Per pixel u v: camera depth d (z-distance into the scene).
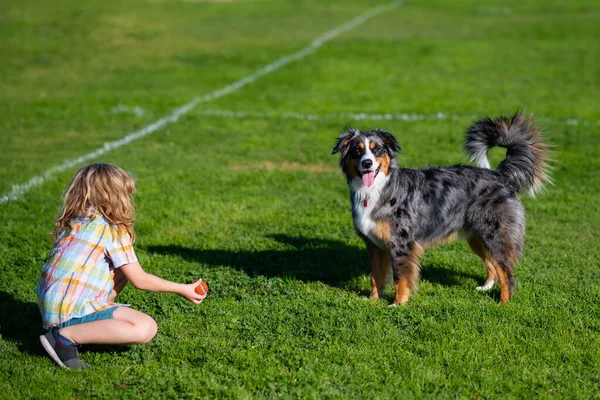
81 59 19.64
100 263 4.61
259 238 7.59
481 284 6.45
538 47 21.72
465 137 6.70
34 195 8.98
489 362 4.65
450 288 6.24
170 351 4.86
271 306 5.69
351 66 18.95
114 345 4.99
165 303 5.67
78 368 4.64
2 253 6.98
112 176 4.70
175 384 4.42
